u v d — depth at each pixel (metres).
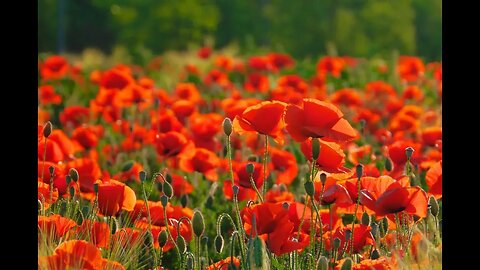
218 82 16.34
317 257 4.43
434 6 70.62
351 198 4.61
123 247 4.79
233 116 5.12
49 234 4.57
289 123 4.24
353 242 4.75
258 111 4.54
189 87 11.84
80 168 6.15
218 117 8.98
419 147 7.43
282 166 7.08
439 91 13.84
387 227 4.91
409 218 5.02
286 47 62.66
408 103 14.37
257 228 4.24
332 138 4.19
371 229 4.59
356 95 11.71
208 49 22.28
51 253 4.19
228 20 67.75
